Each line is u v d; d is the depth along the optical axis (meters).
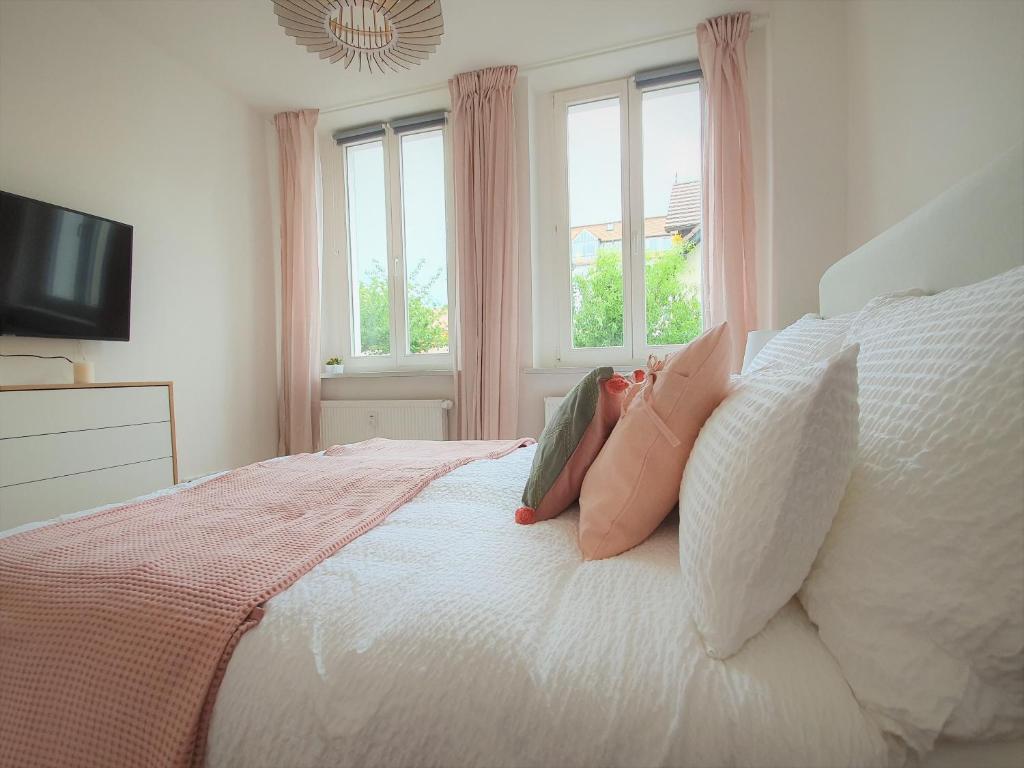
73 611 0.63
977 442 0.44
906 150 1.71
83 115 2.47
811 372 0.52
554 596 0.62
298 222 3.45
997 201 0.78
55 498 2.00
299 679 0.53
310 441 3.47
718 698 0.45
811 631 0.52
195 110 3.04
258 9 2.52
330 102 3.35
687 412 0.73
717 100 2.59
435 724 0.49
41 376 2.30
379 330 3.66
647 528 0.76
